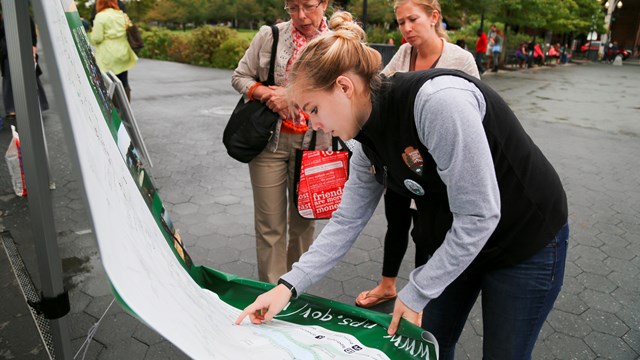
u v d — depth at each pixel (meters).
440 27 2.27
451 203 1.08
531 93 12.76
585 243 3.45
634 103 11.19
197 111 7.72
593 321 2.52
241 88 2.09
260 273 2.36
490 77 17.05
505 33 20.52
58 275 0.95
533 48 22.77
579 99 11.66
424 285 1.12
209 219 3.63
